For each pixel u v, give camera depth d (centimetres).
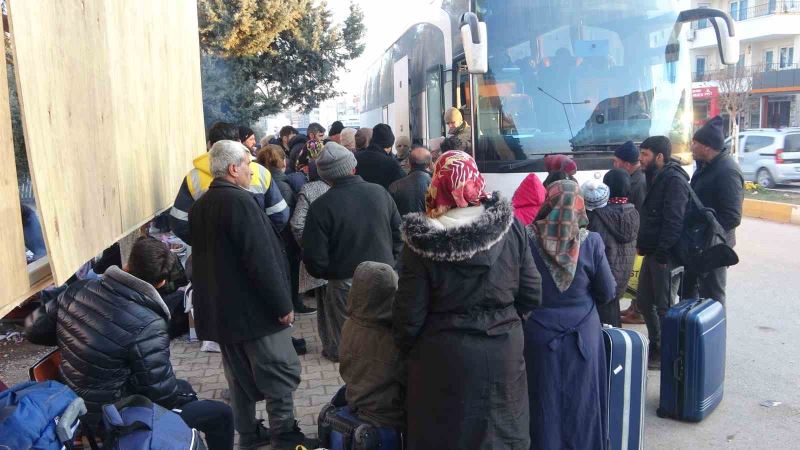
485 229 265
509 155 762
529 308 295
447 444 272
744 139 2134
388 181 667
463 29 696
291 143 908
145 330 303
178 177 636
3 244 211
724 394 485
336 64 1627
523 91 768
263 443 412
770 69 3956
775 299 746
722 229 495
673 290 530
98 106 321
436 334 275
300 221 586
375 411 309
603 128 767
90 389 297
